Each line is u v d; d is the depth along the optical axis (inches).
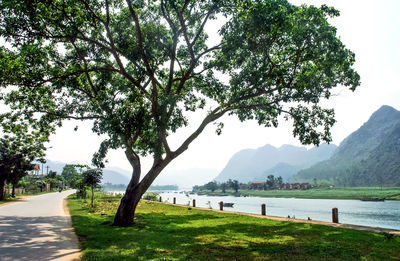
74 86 626.2
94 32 609.3
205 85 631.2
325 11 494.0
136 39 576.4
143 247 365.1
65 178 4534.9
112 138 478.6
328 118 584.7
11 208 921.5
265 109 592.7
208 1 515.5
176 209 991.0
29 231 470.3
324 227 557.0
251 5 466.9
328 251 350.0
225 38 502.6
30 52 569.0
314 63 539.8
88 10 541.6
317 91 553.9
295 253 341.7
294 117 582.2
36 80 561.9
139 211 886.4
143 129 503.8
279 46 520.4
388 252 347.9
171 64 580.4
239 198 5310.0
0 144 1337.4
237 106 591.8
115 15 603.8
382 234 471.2
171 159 586.6
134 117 482.9
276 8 451.5
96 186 1048.2
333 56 506.3
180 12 532.7
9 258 299.1
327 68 518.0
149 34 573.9
